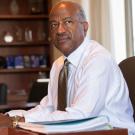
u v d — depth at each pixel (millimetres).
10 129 1532
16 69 6344
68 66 2168
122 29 4059
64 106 2115
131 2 3889
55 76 2418
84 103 1802
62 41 2100
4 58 6410
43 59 6492
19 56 6496
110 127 1438
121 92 2051
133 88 2230
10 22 6582
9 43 6367
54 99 2365
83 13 2148
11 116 1963
